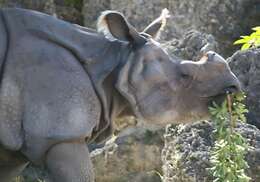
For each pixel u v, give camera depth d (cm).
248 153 1398
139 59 1137
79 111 1103
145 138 1634
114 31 1143
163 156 1531
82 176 1102
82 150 1105
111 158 1641
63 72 1111
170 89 1144
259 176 1392
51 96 1101
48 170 1109
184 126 1490
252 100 1597
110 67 1130
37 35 1124
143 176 1623
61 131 1095
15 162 1150
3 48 1110
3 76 1104
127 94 1134
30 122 1097
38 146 1098
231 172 1162
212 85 1145
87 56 1127
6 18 1130
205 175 1412
